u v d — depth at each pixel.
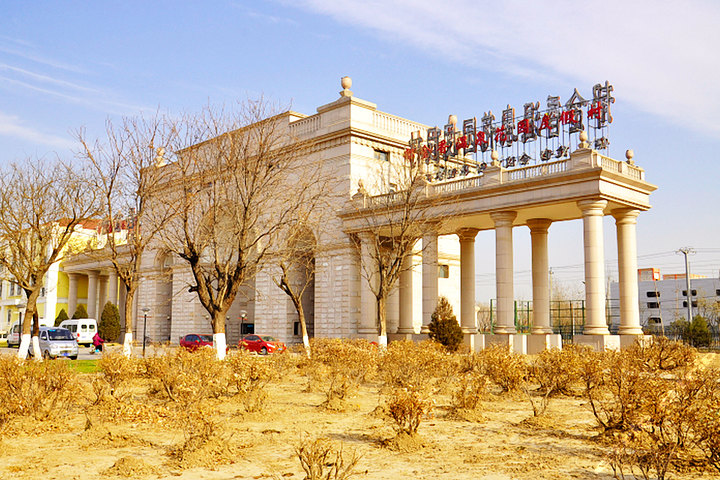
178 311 57.19
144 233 34.16
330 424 14.01
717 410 9.66
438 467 10.03
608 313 55.16
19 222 31.56
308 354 27.70
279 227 30.38
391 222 37.62
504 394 18.73
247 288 57.75
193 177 28.91
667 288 91.06
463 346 35.03
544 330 38.41
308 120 48.56
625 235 34.25
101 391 16.39
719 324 65.19
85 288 78.62
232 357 19.36
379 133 46.41
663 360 22.64
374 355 22.73
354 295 43.78
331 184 45.53
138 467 9.69
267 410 15.51
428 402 12.24
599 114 34.00
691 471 9.51
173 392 16.64
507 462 10.34
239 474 9.55
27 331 30.92
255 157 30.12
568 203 33.12
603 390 19.00
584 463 10.22
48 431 13.14
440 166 43.94
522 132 37.56
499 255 35.12
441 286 52.84
